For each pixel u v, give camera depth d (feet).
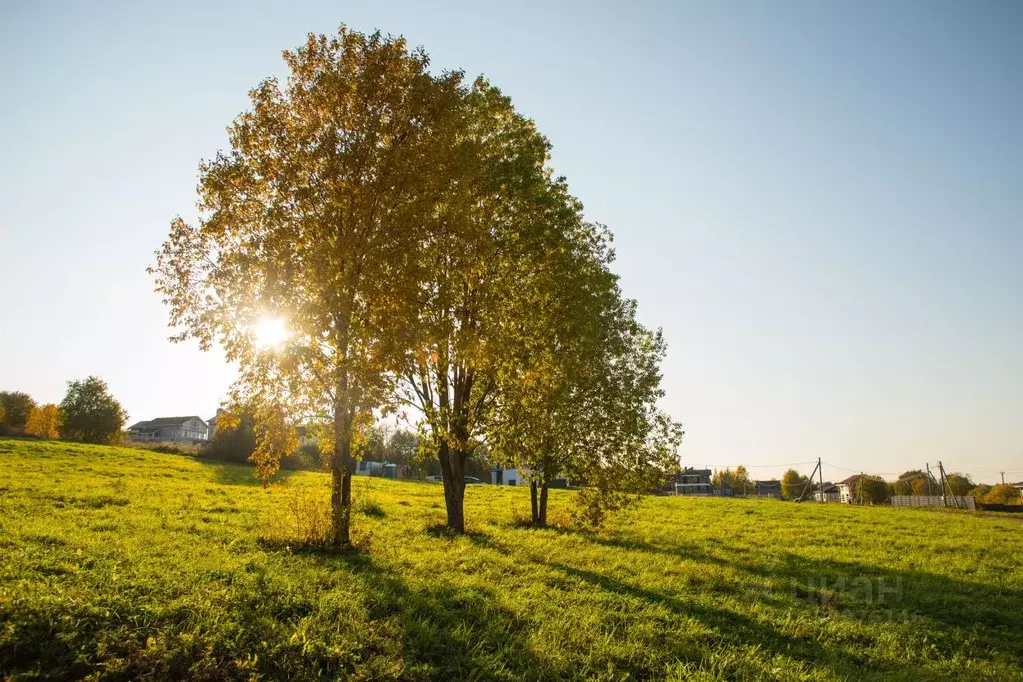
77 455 141.49
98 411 248.93
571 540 74.74
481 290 68.69
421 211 52.24
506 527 89.30
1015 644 37.32
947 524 127.34
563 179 77.00
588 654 30.30
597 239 88.63
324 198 53.72
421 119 55.57
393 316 53.36
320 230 53.98
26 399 328.29
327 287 52.26
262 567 40.65
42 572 33.35
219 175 53.57
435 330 55.21
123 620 27.76
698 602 42.68
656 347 92.68
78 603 28.07
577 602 40.27
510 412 78.28
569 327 76.02
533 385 74.23
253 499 92.02
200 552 44.19
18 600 27.30
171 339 53.01
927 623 41.19
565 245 76.48
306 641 27.81
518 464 89.40
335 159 52.65
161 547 44.11
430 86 55.26
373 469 313.12
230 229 54.90
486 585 42.27
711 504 172.45
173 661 25.14
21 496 68.49
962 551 81.66
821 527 110.73
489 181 63.00
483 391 82.99
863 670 31.24
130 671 24.31
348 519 54.54
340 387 54.39
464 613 35.27
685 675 28.68
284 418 55.57
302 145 54.08
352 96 54.75
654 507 151.33
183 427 477.36
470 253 64.54
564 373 76.38
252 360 53.62
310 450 250.37
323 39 56.44
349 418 56.59
